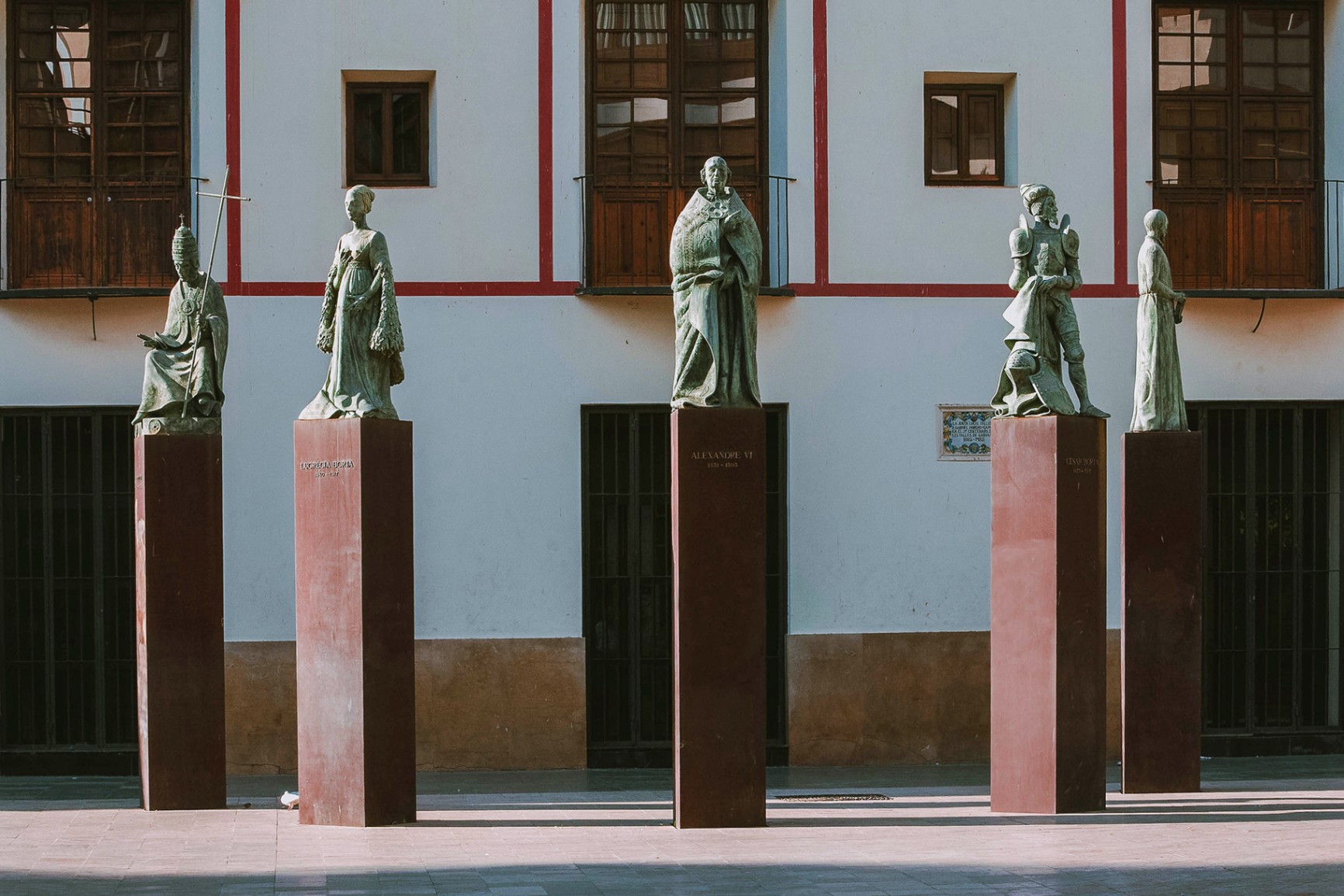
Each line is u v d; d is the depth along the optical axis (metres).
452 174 17.88
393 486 13.20
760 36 18.61
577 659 17.80
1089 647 13.73
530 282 17.91
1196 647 14.98
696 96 18.56
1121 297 18.52
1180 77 18.97
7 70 17.97
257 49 17.69
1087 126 18.48
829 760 18.03
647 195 18.38
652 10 18.53
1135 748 14.98
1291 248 18.98
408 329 17.81
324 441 13.11
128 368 17.67
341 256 13.27
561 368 17.94
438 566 17.80
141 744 14.30
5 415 17.70
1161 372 15.03
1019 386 13.91
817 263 18.17
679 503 12.84
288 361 17.69
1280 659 18.70
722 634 12.88
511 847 11.88
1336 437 18.70
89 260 17.92
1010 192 18.39
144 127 18.03
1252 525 18.64
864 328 18.22
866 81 18.27
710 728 12.87
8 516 17.67
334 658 13.08
